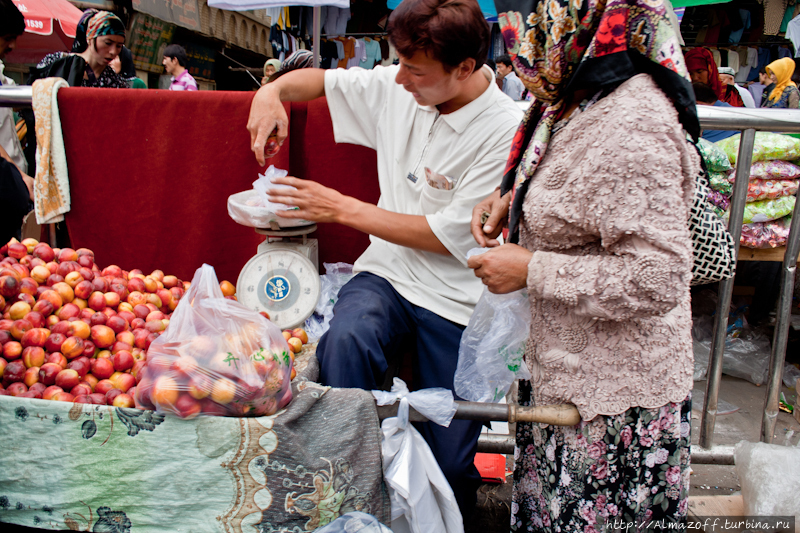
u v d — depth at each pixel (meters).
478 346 1.51
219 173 2.34
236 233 2.42
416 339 1.88
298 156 2.36
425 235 1.71
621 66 1.05
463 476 1.73
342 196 1.71
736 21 9.27
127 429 1.34
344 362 1.60
